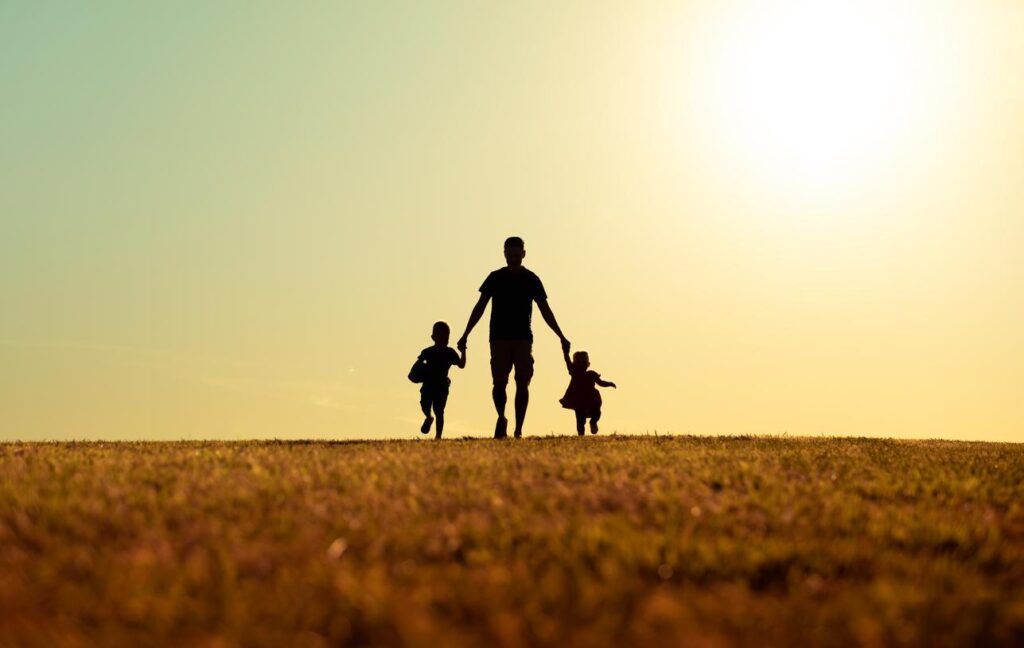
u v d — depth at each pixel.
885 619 6.98
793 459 18.77
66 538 9.80
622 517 11.11
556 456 18.22
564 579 8.03
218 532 9.93
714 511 11.67
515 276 27.16
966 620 7.02
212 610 7.04
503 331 27.00
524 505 11.85
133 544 9.48
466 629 6.67
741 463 17.16
